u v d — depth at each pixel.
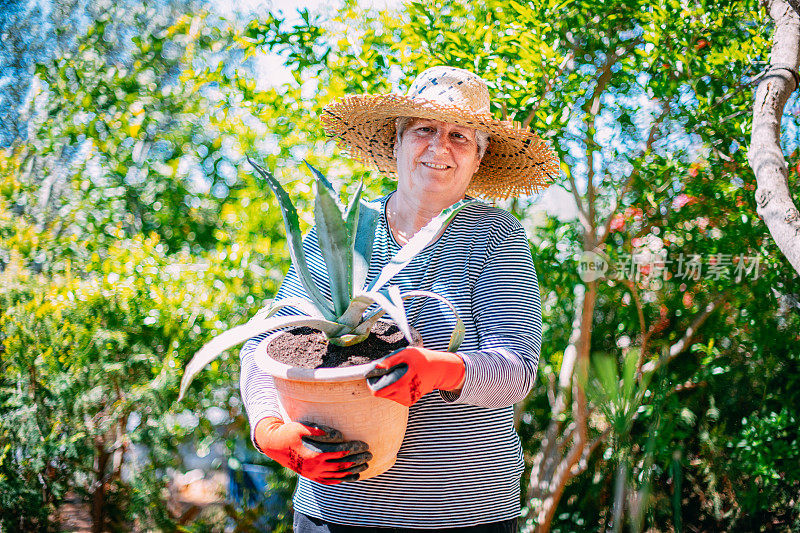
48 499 3.20
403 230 1.65
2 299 3.11
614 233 3.24
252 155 3.00
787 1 2.57
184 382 1.14
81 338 2.81
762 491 3.39
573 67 3.06
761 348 3.23
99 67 3.37
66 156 3.71
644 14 2.82
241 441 2.96
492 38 2.83
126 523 3.15
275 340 1.41
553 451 3.37
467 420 1.47
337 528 1.53
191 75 3.10
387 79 3.00
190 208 3.22
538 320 1.46
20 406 3.04
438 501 1.45
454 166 1.57
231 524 3.11
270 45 3.04
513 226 1.56
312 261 1.66
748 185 3.02
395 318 1.12
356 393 1.21
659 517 3.54
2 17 5.66
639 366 3.22
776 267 3.08
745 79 3.04
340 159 2.85
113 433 3.03
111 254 2.93
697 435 3.53
